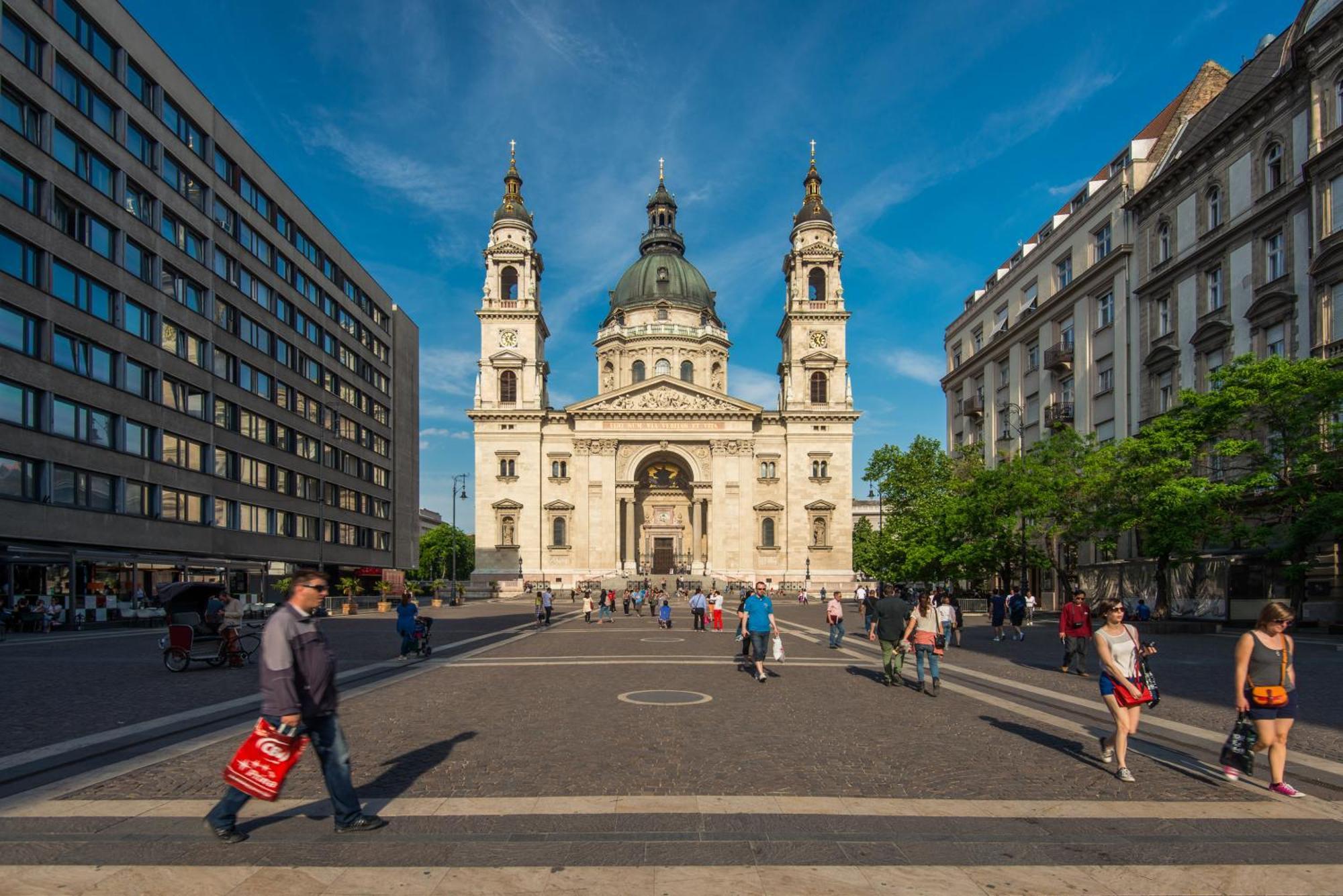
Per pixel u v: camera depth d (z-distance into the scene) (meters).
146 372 48.34
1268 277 38.09
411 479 99.25
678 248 129.88
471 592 97.50
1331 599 33.59
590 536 98.88
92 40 44.16
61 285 41.44
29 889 6.53
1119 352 50.03
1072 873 6.94
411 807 8.72
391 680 19.95
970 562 52.34
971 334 74.19
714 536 99.81
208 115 55.06
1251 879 6.83
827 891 6.51
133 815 8.50
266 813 8.55
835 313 104.06
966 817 8.45
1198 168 43.06
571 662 24.00
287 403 66.44
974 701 16.53
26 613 38.78
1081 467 41.53
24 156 39.00
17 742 12.39
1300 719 13.91
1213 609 38.62
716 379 119.75
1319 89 34.66
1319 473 31.20
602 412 100.50
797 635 37.66
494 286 103.06
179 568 50.69
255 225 61.78
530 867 7.02
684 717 14.32
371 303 86.69
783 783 9.77
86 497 43.03
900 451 75.62
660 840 7.70
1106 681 10.20
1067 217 56.97
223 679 20.41
